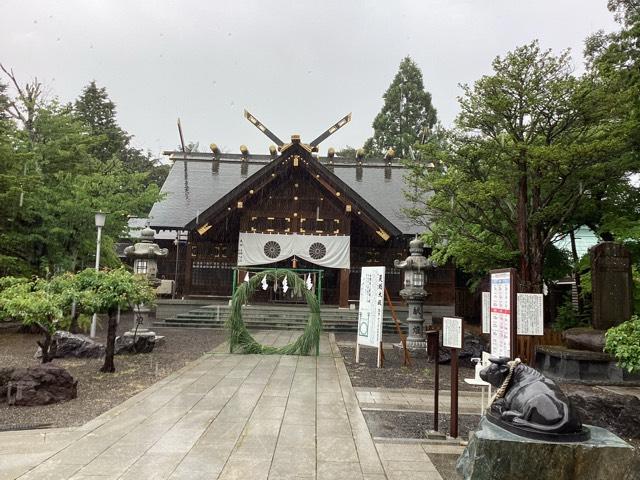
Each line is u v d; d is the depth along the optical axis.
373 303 12.13
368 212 21.81
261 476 4.66
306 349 12.81
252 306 22.45
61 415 6.84
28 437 5.75
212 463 4.96
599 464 3.61
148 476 4.60
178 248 25.64
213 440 5.71
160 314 21.34
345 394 8.36
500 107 11.55
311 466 4.98
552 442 3.63
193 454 5.22
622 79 11.85
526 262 12.42
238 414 6.88
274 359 12.03
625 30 12.78
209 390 8.44
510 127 12.09
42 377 7.61
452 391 6.18
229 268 23.89
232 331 13.00
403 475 4.82
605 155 11.23
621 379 10.60
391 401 8.12
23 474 4.62
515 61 11.57
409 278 14.53
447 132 13.27
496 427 3.97
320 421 6.65
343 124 25.19
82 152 19.58
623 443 3.71
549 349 11.62
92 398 7.88
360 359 12.80
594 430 4.07
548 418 3.72
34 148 18.36
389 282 24.16
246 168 30.77
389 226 21.81
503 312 5.66
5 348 13.59
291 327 19.36
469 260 15.20
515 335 5.36
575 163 11.36
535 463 3.61
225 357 12.21
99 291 9.94
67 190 17.80
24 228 17.08
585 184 12.20
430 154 13.08
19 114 19.19
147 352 12.84
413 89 40.88
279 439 5.80
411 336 14.07
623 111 11.41
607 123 11.88
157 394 8.08
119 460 5.01
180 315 20.00
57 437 5.75
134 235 27.41
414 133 39.59
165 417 6.67
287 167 22.42
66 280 10.09
